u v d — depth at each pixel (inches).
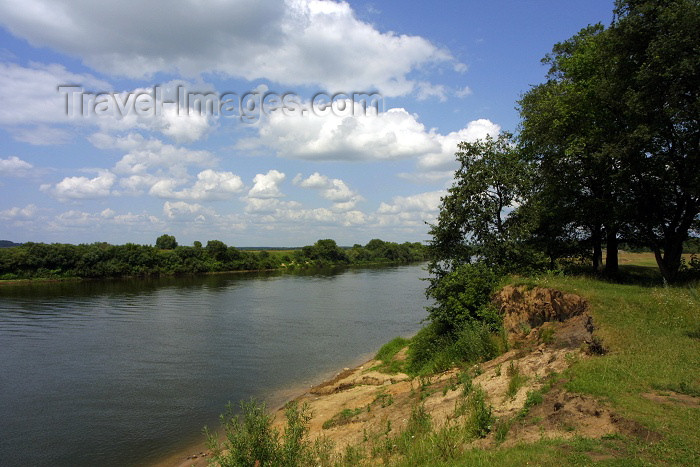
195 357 936.3
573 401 310.7
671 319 452.4
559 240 958.4
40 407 653.3
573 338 452.4
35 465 487.2
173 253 3107.8
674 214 825.5
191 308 1609.3
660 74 665.6
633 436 254.8
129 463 489.1
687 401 292.0
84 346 1025.5
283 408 627.2
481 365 514.0
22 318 1363.2
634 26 715.4
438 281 781.3
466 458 265.1
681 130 742.5
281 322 1343.5
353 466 333.1
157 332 1187.3
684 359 363.9
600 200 836.6
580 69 882.8
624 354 381.7
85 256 2593.5
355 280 2834.6
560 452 245.0
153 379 786.8
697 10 629.3
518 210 769.6
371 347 1032.8
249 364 885.2
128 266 2763.3
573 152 794.2
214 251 3430.1
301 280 2819.9
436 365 608.7
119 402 674.8
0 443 539.2
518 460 241.6
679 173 756.6
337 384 705.0
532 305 574.6
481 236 782.5
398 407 477.4
